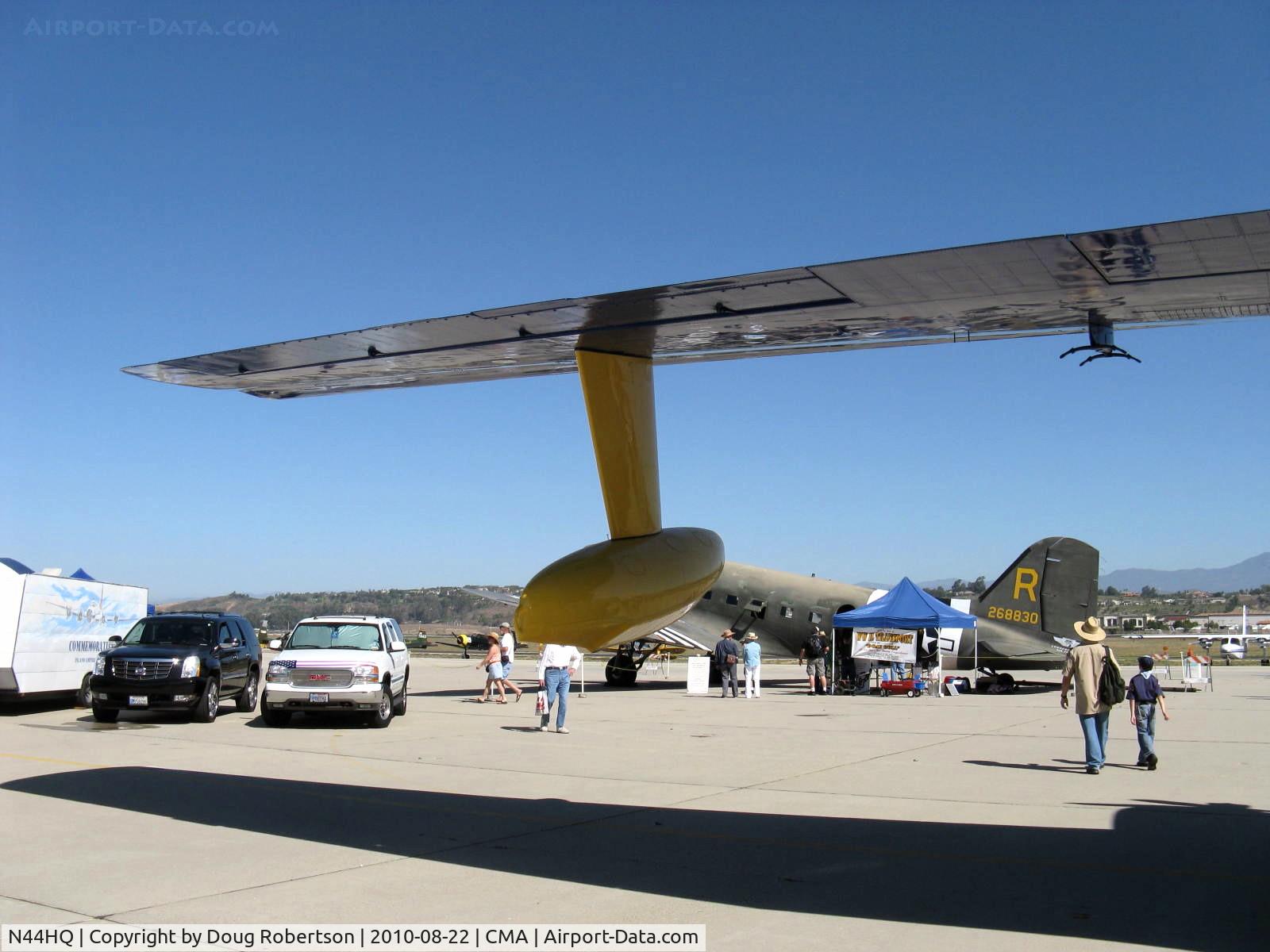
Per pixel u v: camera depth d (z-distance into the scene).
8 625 18.05
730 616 30.89
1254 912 5.97
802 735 16.05
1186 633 107.00
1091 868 7.11
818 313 4.38
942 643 27.34
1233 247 3.31
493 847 7.81
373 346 5.18
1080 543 28.20
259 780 11.20
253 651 20.19
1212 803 9.83
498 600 31.75
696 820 8.92
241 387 6.48
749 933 5.59
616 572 4.70
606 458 5.18
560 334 4.83
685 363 5.48
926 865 7.22
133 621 21.53
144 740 14.94
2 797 9.95
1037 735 16.03
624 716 19.58
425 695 25.16
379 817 9.04
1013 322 4.54
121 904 6.16
